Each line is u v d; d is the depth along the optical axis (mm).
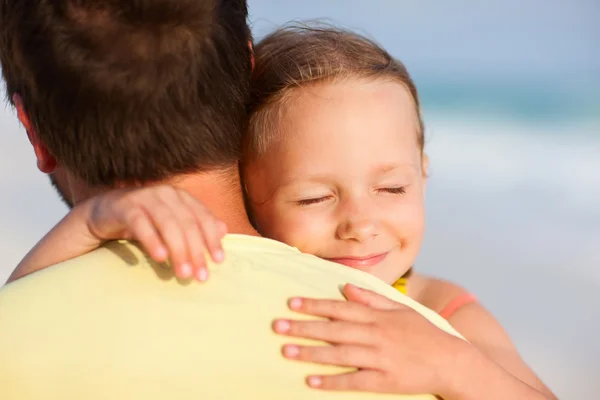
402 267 2812
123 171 1846
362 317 1755
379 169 2654
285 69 2740
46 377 1565
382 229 2695
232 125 1922
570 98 16750
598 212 10008
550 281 7902
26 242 8148
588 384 6078
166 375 1567
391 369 1729
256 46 2959
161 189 1786
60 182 2152
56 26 1762
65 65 1757
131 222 1715
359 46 2896
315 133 2646
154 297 1649
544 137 14133
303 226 2699
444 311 3080
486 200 10484
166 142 1823
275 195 2734
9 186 9945
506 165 12289
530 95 17125
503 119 15461
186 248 1663
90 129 1793
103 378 1561
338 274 1882
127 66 1752
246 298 1685
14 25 1827
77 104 1776
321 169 2639
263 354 1622
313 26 3619
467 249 8641
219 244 1701
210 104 1854
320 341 1686
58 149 1869
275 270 1786
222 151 1903
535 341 6766
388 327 1777
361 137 2635
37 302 1643
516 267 8211
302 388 1626
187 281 1685
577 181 11500
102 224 1813
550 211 10102
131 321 1611
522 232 9227
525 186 11195
